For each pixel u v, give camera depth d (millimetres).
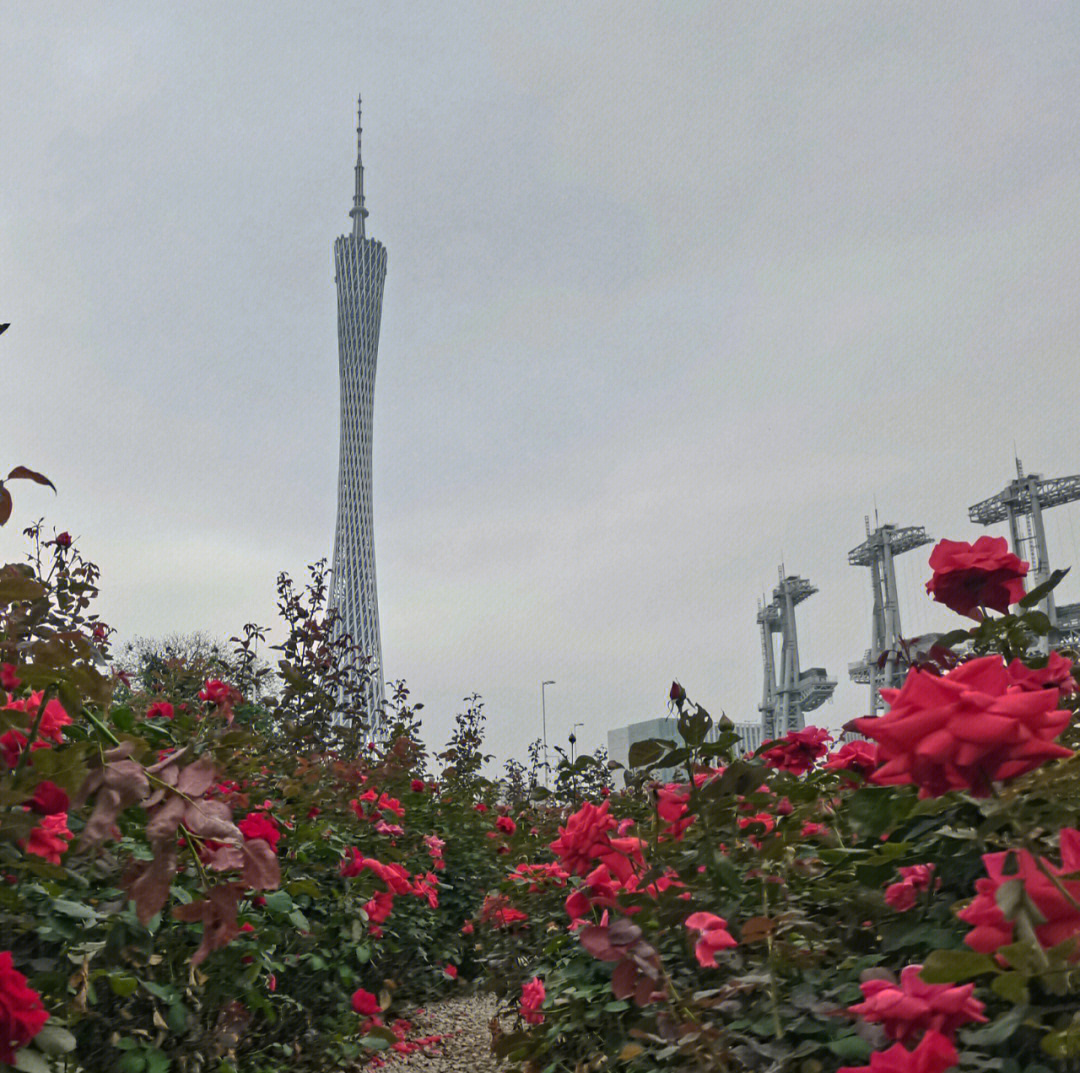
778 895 1986
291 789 4594
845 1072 1126
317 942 4391
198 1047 3162
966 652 1768
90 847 1451
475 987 7012
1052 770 1274
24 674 1521
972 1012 1108
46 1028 1534
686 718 2035
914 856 1579
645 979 1747
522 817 6820
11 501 1570
